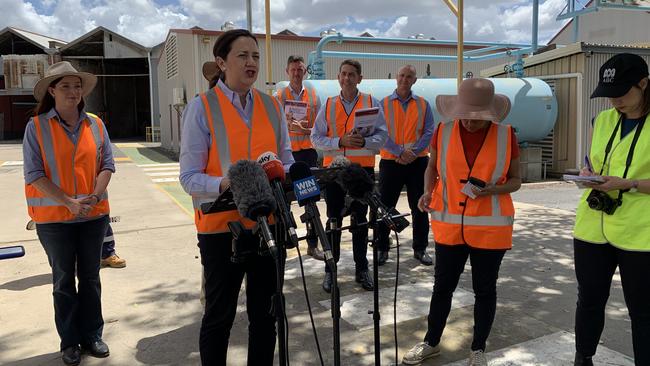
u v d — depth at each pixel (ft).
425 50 74.79
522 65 40.83
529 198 31.55
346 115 15.97
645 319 8.79
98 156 11.51
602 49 37.37
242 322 13.25
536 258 18.49
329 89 31.58
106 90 117.60
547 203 29.71
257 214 6.65
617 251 9.03
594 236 9.20
